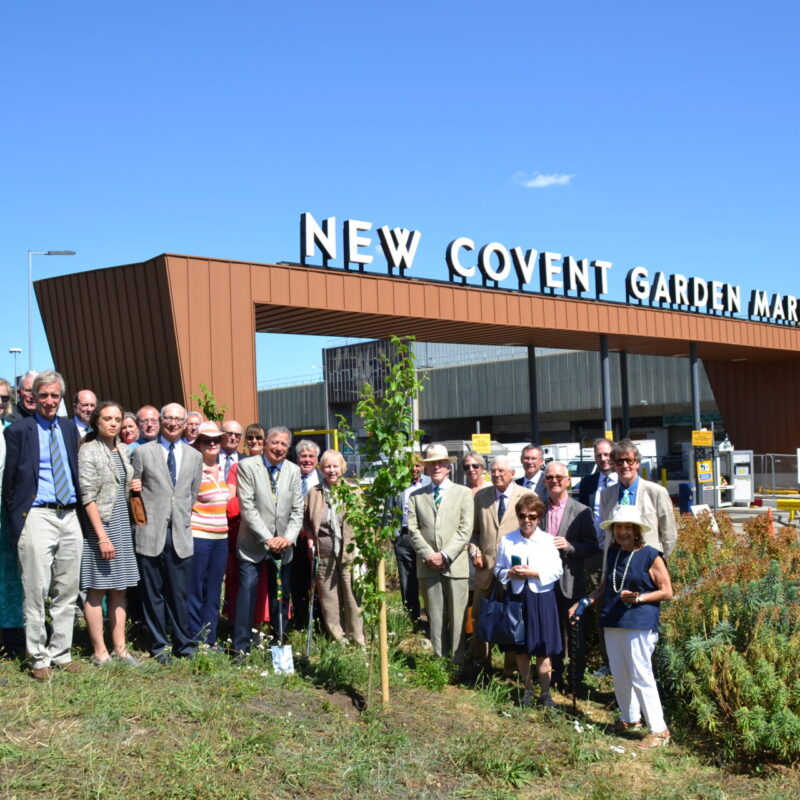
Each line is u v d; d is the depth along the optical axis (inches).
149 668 255.4
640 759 240.8
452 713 260.7
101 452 254.1
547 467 297.9
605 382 917.2
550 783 220.2
